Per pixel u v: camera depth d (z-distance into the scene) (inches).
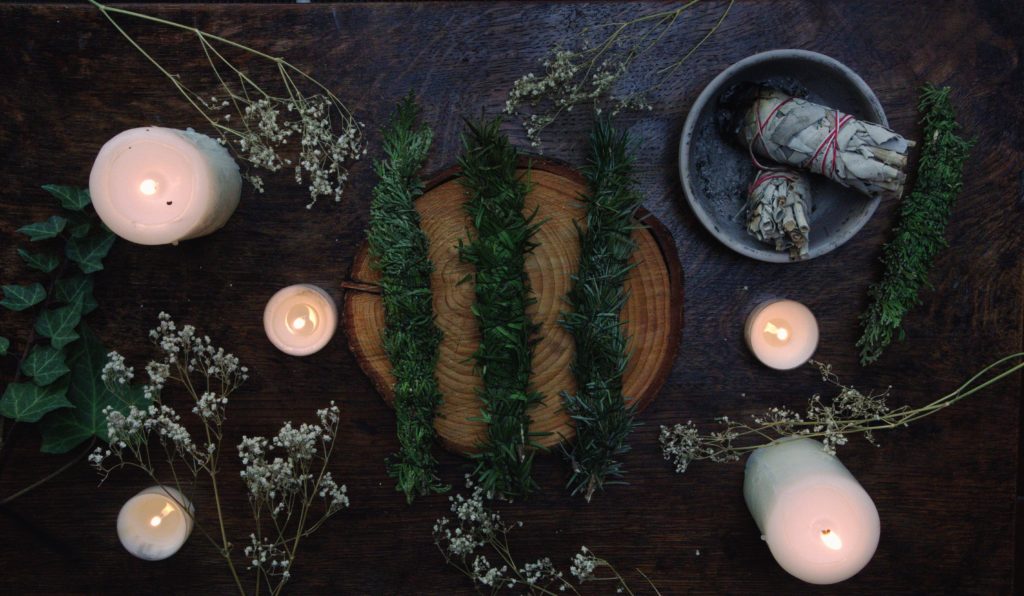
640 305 21.1
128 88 21.0
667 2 20.9
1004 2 21.1
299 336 21.1
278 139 20.2
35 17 20.8
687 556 21.8
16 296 20.3
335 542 21.6
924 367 21.7
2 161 21.0
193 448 19.9
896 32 21.1
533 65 21.0
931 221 20.6
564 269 21.0
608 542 21.7
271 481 20.8
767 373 21.6
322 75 21.0
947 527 22.0
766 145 20.0
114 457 21.4
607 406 20.2
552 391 21.3
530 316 21.1
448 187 20.9
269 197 21.2
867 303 21.5
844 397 20.7
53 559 21.6
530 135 20.9
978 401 21.8
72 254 20.6
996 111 21.3
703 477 21.7
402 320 20.3
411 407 20.4
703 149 21.2
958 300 21.6
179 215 18.9
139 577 21.7
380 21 20.9
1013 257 21.6
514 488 21.0
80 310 20.6
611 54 21.0
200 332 21.3
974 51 21.2
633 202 20.3
